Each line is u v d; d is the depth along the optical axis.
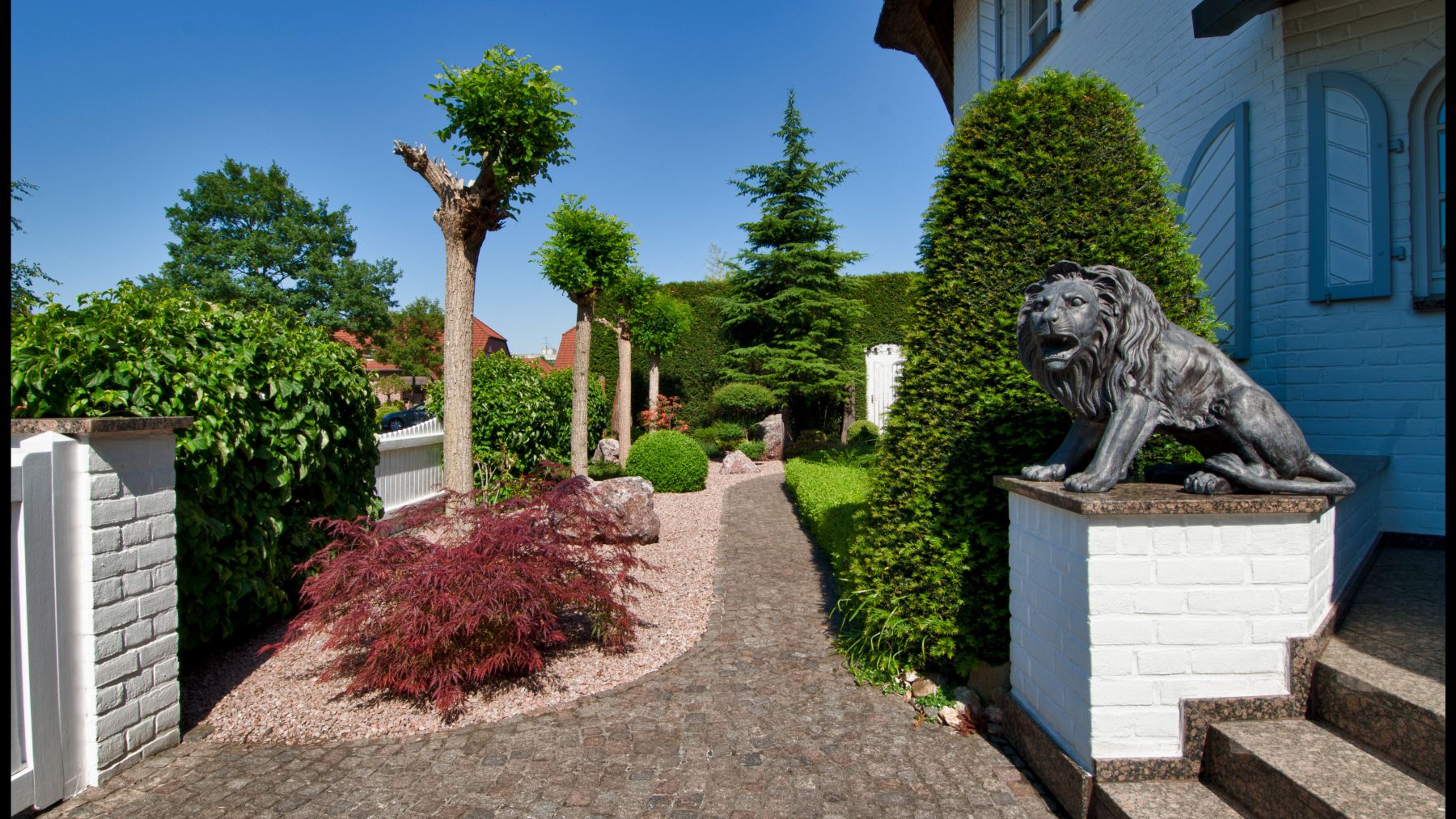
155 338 3.66
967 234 3.57
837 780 2.75
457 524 4.66
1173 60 5.50
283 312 4.97
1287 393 4.54
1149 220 3.35
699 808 2.56
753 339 18.36
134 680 2.86
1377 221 4.22
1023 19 8.20
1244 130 4.79
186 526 3.46
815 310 17.44
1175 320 3.24
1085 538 2.43
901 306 18.27
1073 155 3.45
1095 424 2.82
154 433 2.96
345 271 38.09
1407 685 2.21
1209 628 2.42
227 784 2.73
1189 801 2.29
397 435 7.90
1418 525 4.18
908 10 9.58
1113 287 2.65
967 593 3.44
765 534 7.89
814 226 17.81
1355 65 4.29
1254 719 2.42
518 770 2.84
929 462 3.57
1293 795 2.04
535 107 7.05
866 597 3.92
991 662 3.42
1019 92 3.59
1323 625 2.59
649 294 14.29
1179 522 2.41
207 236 36.62
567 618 4.81
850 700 3.49
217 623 3.86
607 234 11.38
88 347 3.38
